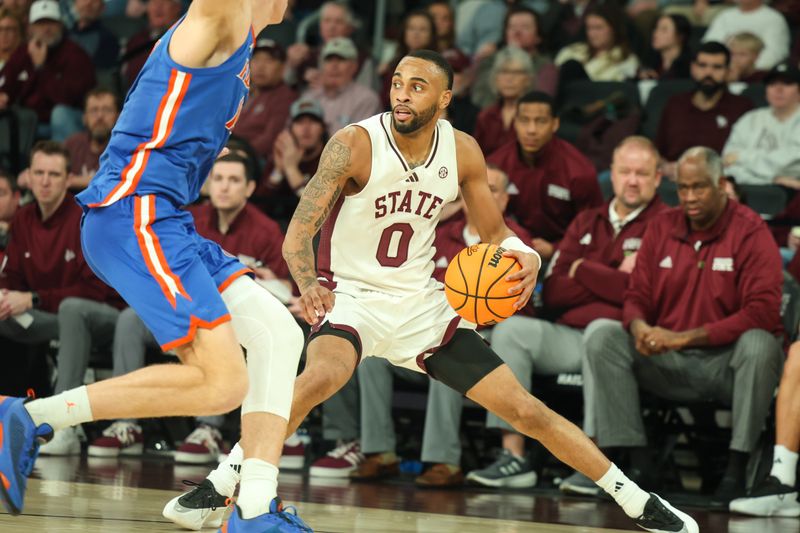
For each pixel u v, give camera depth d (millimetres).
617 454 17344
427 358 10977
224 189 18859
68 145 24250
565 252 18094
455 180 11031
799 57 25609
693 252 16562
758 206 20641
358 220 10961
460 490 16219
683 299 16547
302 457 18531
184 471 16672
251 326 9172
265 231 19328
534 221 19719
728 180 18984
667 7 28906
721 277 16328
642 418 16750
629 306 16656
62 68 27594
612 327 16250
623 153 17750
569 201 19594
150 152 9016
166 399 8805
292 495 14250
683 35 25547
